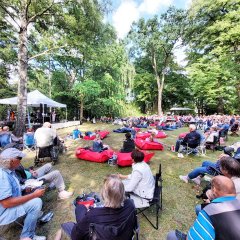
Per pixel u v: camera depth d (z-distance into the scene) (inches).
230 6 814.5
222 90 863.1
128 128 515.2
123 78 959.0
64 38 432.8
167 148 318.7
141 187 110.2
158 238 105.0
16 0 359.6
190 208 134.3
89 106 925.8
